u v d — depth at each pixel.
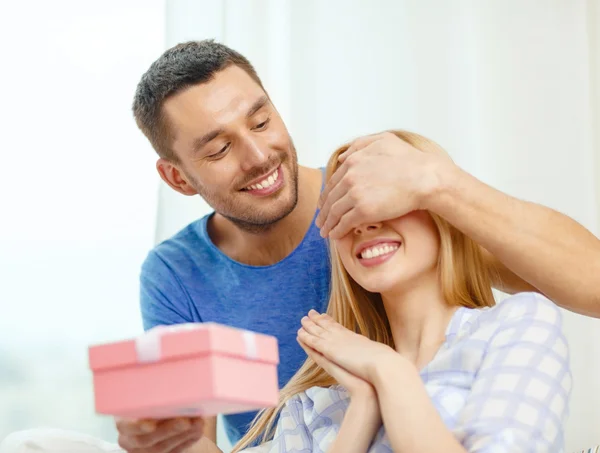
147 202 2.09
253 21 2.10
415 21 2.10
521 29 2.08
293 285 1.62
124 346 0.87
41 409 2.03
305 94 2.11
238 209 1.53
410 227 1.23
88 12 2.12
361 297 1.36
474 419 1.05
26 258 2.06
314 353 1.20
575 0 2.06
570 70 2.05
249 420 1.64
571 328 1.96
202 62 1.51
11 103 2.08
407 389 1.07
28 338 2.04
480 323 1.18
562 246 1.24
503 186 2.05
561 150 2.04
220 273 1.66
